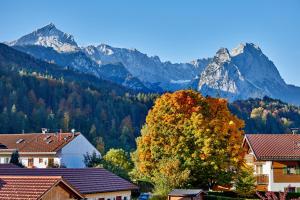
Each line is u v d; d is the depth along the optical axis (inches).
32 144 3388.3
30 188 1131.3
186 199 2070.6
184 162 2322.8
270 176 2600.9
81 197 1202.0
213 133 2326.5
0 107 7367.1
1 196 1123.3
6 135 3644.2
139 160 2495.1
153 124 2412.6
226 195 2361.0
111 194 1807.3
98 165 2837.1
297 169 2618.1
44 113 7081.7
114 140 6668.3
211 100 2418.8
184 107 2389.3
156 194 2219.5
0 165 2057.1
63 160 3233.3
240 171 2362.2
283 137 2812.5
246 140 2800.2
